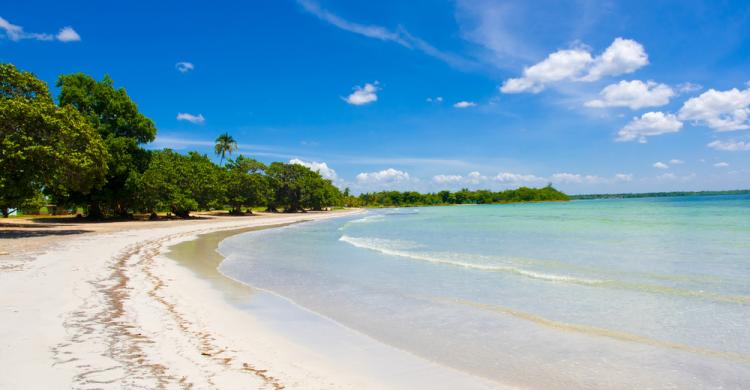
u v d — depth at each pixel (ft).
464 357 22.03
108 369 17.43
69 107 95.50
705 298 34.45
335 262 57.26
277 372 18.74
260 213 280.72
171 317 27.04
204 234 109.09
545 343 24.23
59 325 23.39
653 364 20.95
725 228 99.40
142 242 77.51
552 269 49.14
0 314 25.12
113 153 124.16
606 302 33.58
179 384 16.33
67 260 48.88
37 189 87.40
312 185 315.58
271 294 37.29
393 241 86.84
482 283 41.73
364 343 24.13
